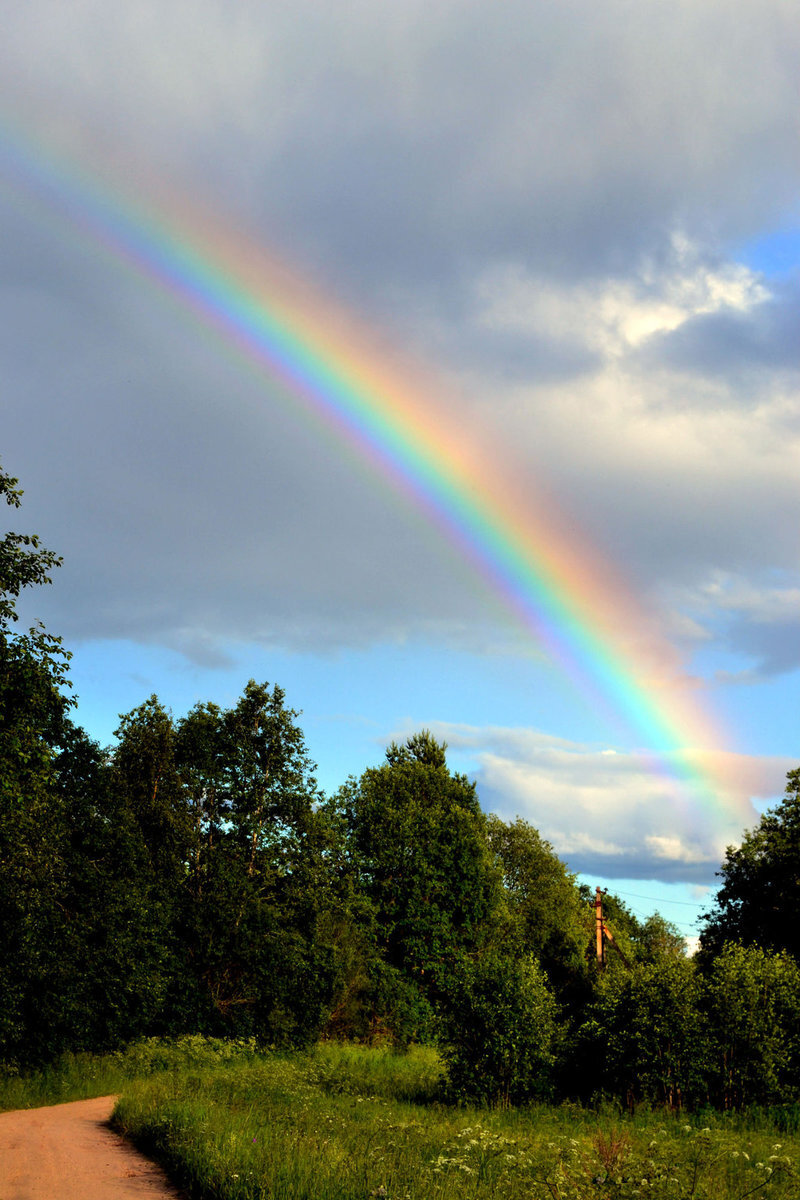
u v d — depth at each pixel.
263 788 45.50
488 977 22.75
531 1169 10.12
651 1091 19.48
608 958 53.12
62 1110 18.77
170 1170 10.00
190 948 40.56
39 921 28.81
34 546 20.84
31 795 22.11
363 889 57.91
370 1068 33.84
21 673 20.33
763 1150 11.77
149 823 43.19
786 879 37.44
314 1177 8.25
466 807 65.75
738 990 19.67
